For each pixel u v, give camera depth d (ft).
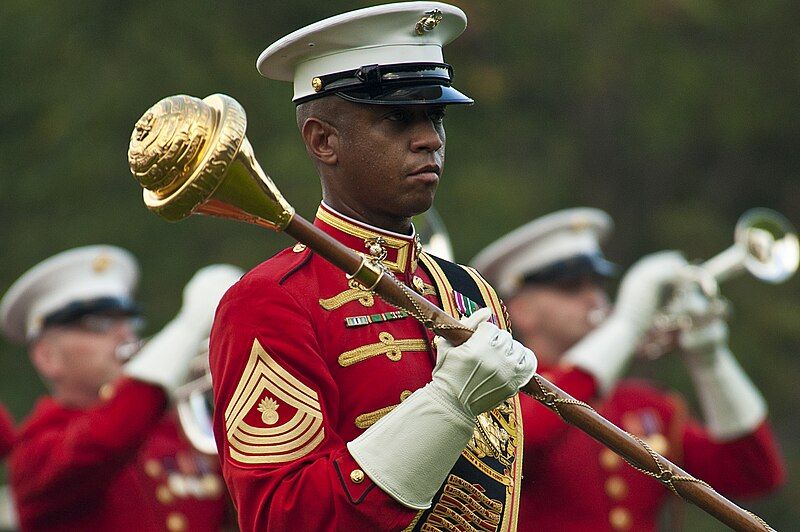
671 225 224.12
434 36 54.24
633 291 94.73
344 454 50.37
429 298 56.13
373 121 53.57
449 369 50.16
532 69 227.61
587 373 91.81
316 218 55.98
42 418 94.99
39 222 201.36
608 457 93.71
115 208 200.13
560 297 99.60
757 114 232.53
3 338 188.03
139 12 209.46
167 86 206.28
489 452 53.98
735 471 100.22
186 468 100.48
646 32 229.45
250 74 207.92
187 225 195.93
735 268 97.04
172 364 90.33
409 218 55.98
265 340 51.93
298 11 216.33
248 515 51.34
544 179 219.61
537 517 91.91
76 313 98.78
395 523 49.96
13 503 95.66
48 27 208.95
